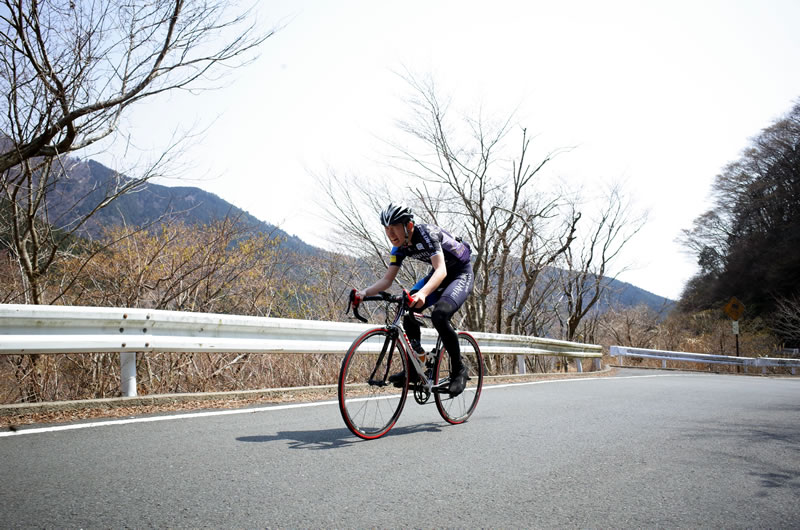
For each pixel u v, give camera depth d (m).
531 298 21.86
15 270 7.41
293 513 2.32
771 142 44.19
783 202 43.03
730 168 47.53
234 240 8.49
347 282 14.20
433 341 4.82
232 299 8.74
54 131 6.75
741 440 4.10
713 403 6.44
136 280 7.38
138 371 6.29
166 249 7.84
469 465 3.18
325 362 7.20
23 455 3.09
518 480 2.92
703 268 50.34
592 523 2.34
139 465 2.94
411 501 2.54
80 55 6.92
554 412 5.26
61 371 5.84
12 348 4.05
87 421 4.05
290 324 5.90
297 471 2.94
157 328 4.91
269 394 5.63
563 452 3.56
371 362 4.26
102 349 4.52
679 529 2.29
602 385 8.64
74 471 2.80
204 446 3.41
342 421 4.44
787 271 39.28
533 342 11.12
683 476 3.07
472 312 15.33
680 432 4.36
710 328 33.91
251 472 2.88
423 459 3.29
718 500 2.67
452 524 2.28
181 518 2.22
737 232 47.59
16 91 6.84
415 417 4.73
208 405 5.02
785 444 4.00
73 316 4.35
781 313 33.78
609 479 2.98
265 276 9.17
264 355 6.89
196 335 5.18
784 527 2.34
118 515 2.23
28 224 7.15
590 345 14.38
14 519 2.15
